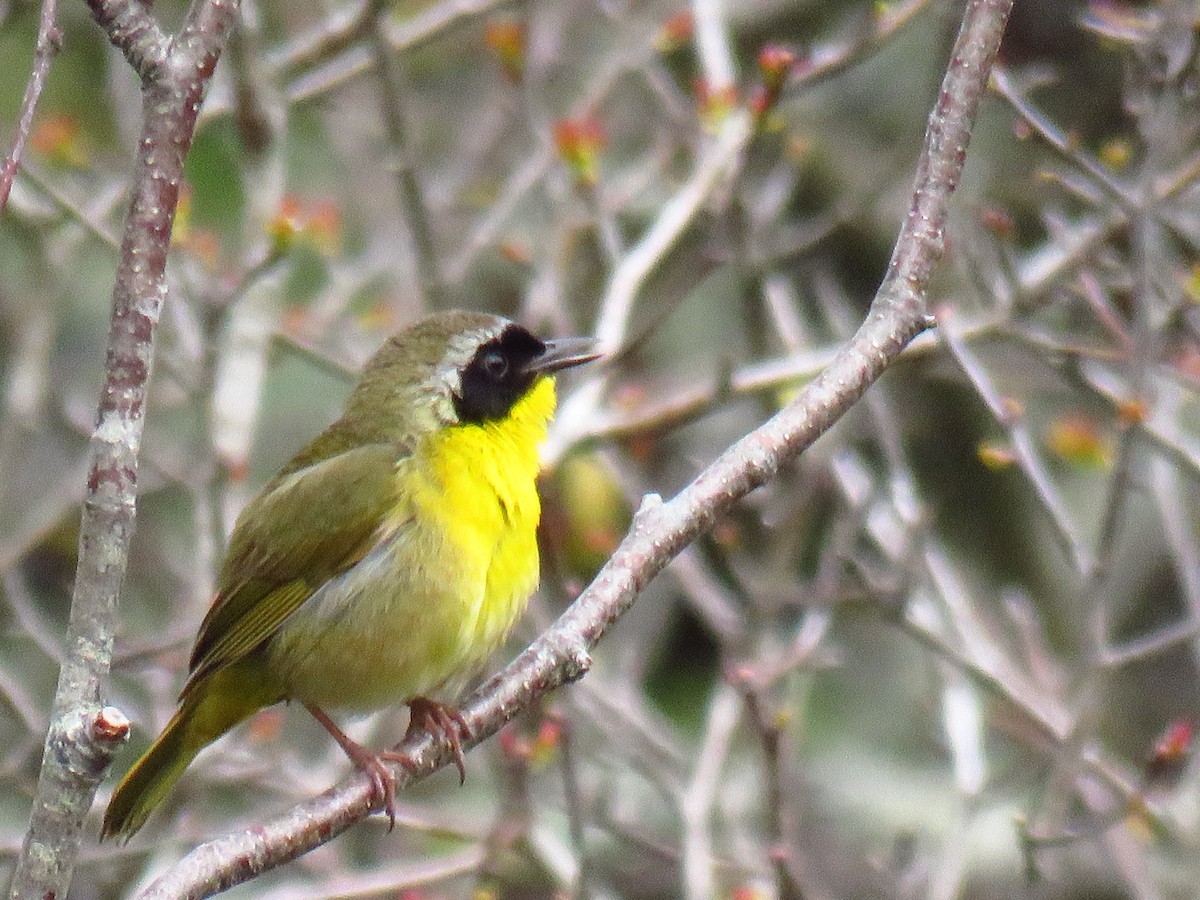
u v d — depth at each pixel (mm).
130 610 13891
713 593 11992
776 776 8695
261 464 14688
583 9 15703
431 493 8320
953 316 11500
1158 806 10555
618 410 12039
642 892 12305
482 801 13336
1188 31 10367
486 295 14852
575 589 9555
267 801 12117
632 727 11617
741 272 11844
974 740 10461
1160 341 10766
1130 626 13891
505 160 15375
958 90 6793
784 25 15875
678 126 12984
